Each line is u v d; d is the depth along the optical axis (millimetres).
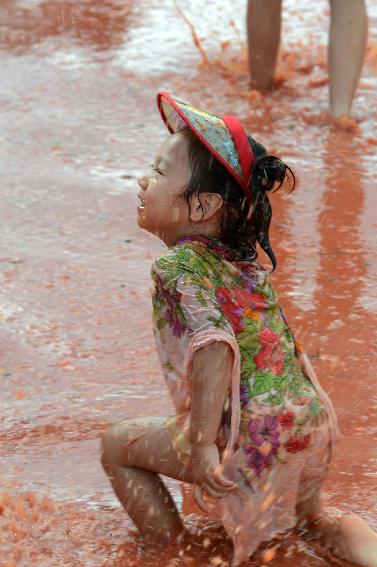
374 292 14320
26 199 17844
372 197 17828
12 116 21750
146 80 23734
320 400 8578
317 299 14086
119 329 13477
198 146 8430
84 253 15852
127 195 18047
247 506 8375
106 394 11859
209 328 8047
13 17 28328
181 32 27328
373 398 11461
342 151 19859
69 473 10125
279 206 17344
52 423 11211
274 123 21188
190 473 8406
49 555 8664
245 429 8266
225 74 23969
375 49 25141
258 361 8359
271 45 22547
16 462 10383
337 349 12664
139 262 15539
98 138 20641
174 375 8469
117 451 8734
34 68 24547
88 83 23609
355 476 9797
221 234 8586
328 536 8648
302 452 8398
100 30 27391
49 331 13430
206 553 8703
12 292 14516
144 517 8773
